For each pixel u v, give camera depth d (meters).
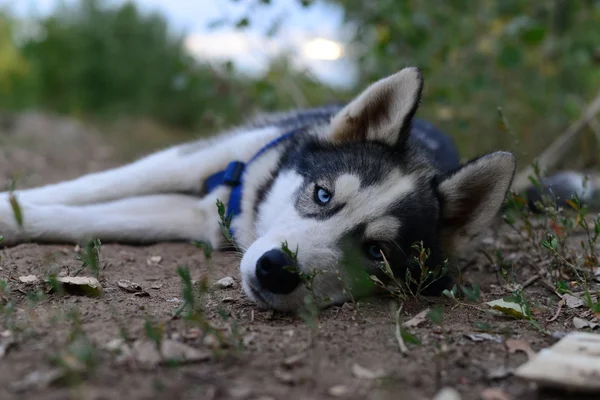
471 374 0.57
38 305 0.64
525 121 1.52
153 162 0.93
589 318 0.69
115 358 0.54
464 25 1.44
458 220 0.79
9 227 0.81
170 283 0.74
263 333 0.62
